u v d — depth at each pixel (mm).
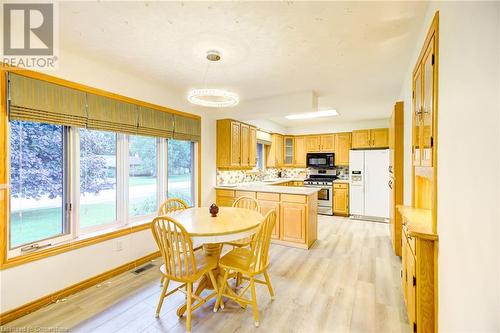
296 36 1943
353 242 3793
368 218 5328
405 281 1905
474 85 928
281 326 1831
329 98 3818
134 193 3072
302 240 3533
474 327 901
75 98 2281
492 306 784
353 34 1914
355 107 4422
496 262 762
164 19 1710
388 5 1562
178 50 2193
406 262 1841
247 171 5516
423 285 1403
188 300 1778
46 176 2215
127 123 2775
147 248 3029
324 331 1774
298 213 3568
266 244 2023
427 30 1623
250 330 1788
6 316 1849
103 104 2523
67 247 2234
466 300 970
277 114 3752
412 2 1535
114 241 2652
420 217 1741
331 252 3367
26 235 2062
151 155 3307
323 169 6625
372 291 2322
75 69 2283
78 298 2195
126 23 1762
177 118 3492
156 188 3373
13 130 1983
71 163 2369
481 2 873
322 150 6352
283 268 2852
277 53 2244
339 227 4680
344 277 2615
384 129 5383
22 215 2037
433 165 1380
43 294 2066
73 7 1575
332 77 2879
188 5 1550
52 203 2260
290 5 1550
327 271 2766
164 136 3273
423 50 1666
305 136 6586
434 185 1369
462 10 1039
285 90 3377
